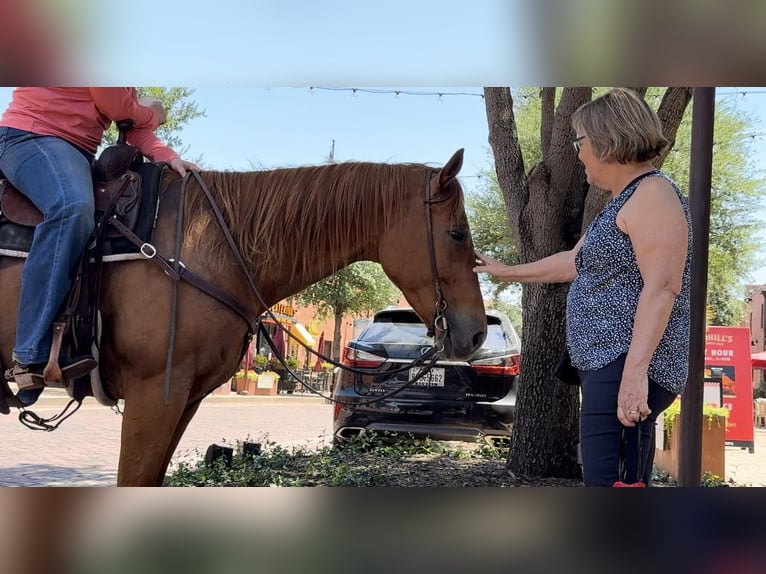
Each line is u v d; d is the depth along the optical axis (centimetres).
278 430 1188
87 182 258
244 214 281
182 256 262
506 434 631
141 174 272
